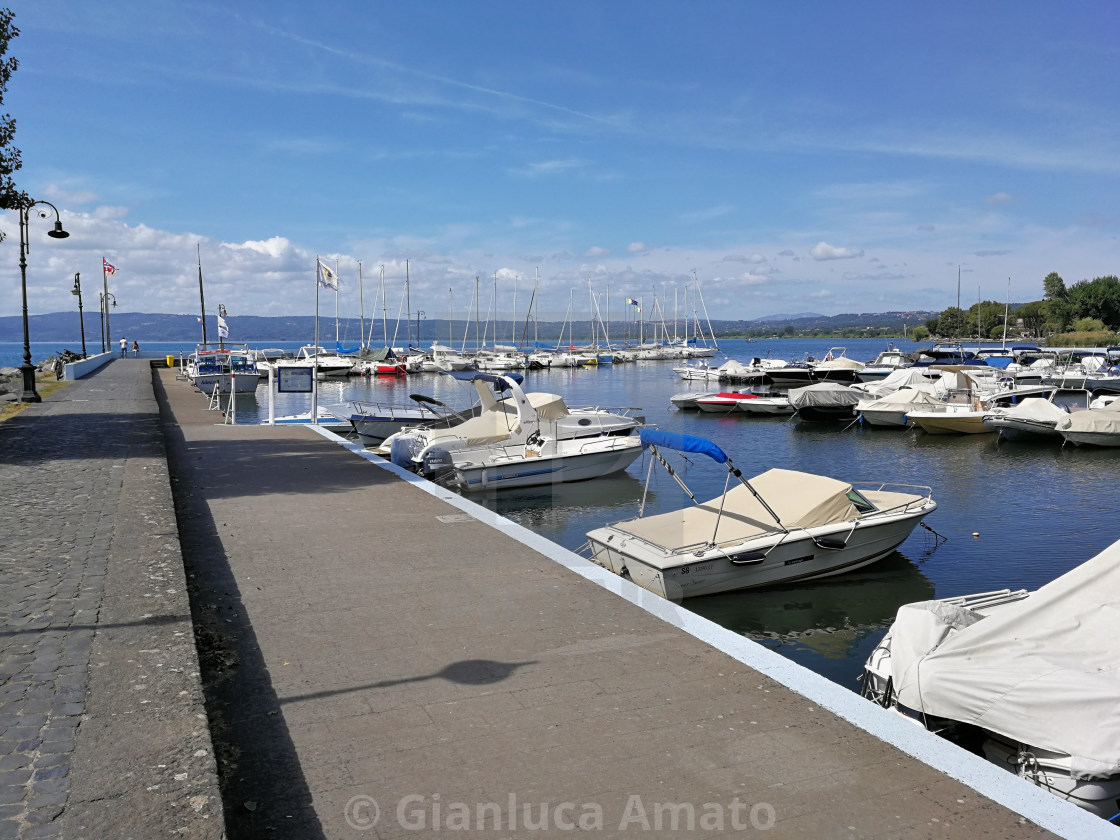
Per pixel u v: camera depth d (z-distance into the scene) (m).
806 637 12.23
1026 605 7.70
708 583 13.08
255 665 5.52
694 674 5.45
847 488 14.41
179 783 3.63
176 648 5.11
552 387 68.69
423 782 4.10
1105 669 7.09
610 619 6.48
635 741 4.54
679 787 4.08
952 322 157.88
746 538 13.56
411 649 5.82
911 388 40.12
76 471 12.03
